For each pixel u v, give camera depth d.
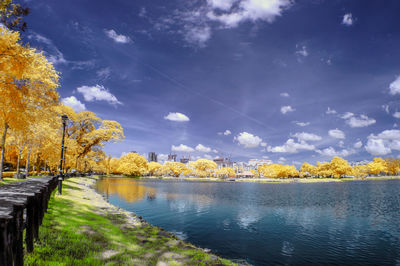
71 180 41.75
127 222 13.74
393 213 27.59
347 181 142.38
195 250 9.86
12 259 4.43
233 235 16.62
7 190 7.55
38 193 7.42
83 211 14.17
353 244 15.31
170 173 193.75
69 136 42.22
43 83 17.39
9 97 11.95
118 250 8.23
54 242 7.63
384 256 13.16
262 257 12.52
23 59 9.44
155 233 11.99
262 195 49.78
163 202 32.12
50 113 21.11
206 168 193.62
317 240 16.08
